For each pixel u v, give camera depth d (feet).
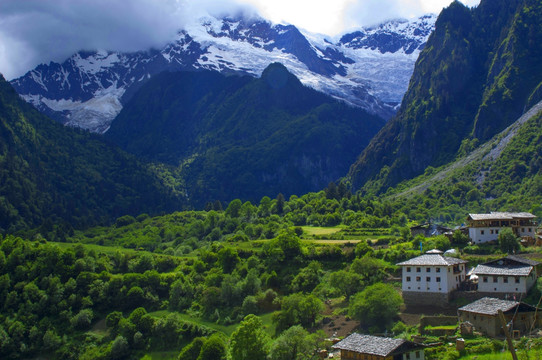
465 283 572.10
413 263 564.71
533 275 530.27
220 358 558.97
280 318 595.88
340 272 645.10
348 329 545.03
